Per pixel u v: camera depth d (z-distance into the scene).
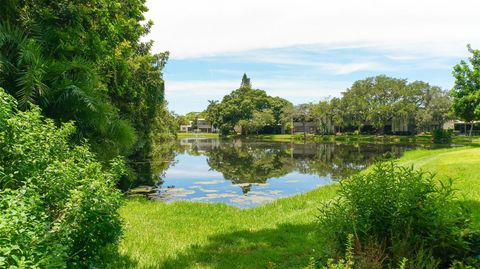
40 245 3.36
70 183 4.70
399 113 70.19
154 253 6.45
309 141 72.19
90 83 9.95
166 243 7.11
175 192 16.03
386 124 80.50
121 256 6.10
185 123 148.75
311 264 4.50
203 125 141.50
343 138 74.00
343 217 4.83
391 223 4.58
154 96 28.08
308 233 7.60
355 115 77.06
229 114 102.94
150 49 26.67
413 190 4.62
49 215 4.29
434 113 69.69
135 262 5.89
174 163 30.09
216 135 118.56
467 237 4.43
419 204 4.50
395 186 4.78
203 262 6.07
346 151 42.75
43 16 9.96
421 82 73.81
